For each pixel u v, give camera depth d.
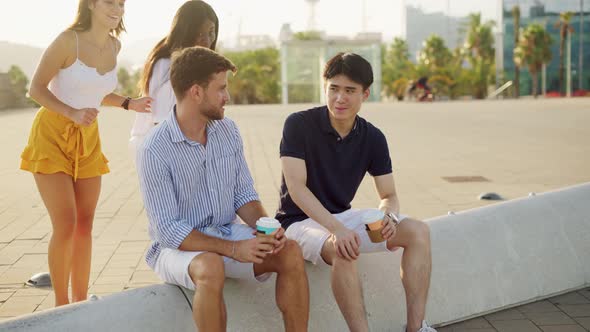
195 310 2.77
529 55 63.47
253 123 22.86
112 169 10.65
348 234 3.10
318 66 55.28
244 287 3.31
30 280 4.51
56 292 3.67
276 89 69.62
